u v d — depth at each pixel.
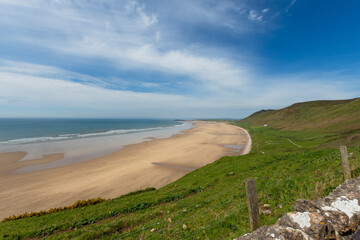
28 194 22.22
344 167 8.66
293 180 11.28
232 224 8.27
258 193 10.95
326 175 10.05
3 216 17.62
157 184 25.42
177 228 9.32
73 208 16.73
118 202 16.77
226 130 119.19
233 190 14.06
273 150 37.94
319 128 67.50
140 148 51.53
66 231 11.76
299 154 23.44
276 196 9.77
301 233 4.60
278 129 93.31
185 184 20.98
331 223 4.95
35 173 30.00
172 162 36.56
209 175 22.67
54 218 14.05
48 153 44.62
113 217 13.46
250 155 30.56
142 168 32.47
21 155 42.38
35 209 18.86
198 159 38.88
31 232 11.62
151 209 13.91
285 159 22.28
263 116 195.38
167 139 71.12
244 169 21.41
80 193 22.52
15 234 11.53
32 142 61.38
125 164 35.19
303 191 9.27
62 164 35.28
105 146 54.59
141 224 11.23
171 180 26.89
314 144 40.28
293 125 96.06
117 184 25.33
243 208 8.82
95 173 29.86
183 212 11.55
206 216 10.03
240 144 59.19
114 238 9.77
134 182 26.03
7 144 57.19
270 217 7.73
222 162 29.31
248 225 7.67
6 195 22.02
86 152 46.03
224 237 7.38
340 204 5.58
